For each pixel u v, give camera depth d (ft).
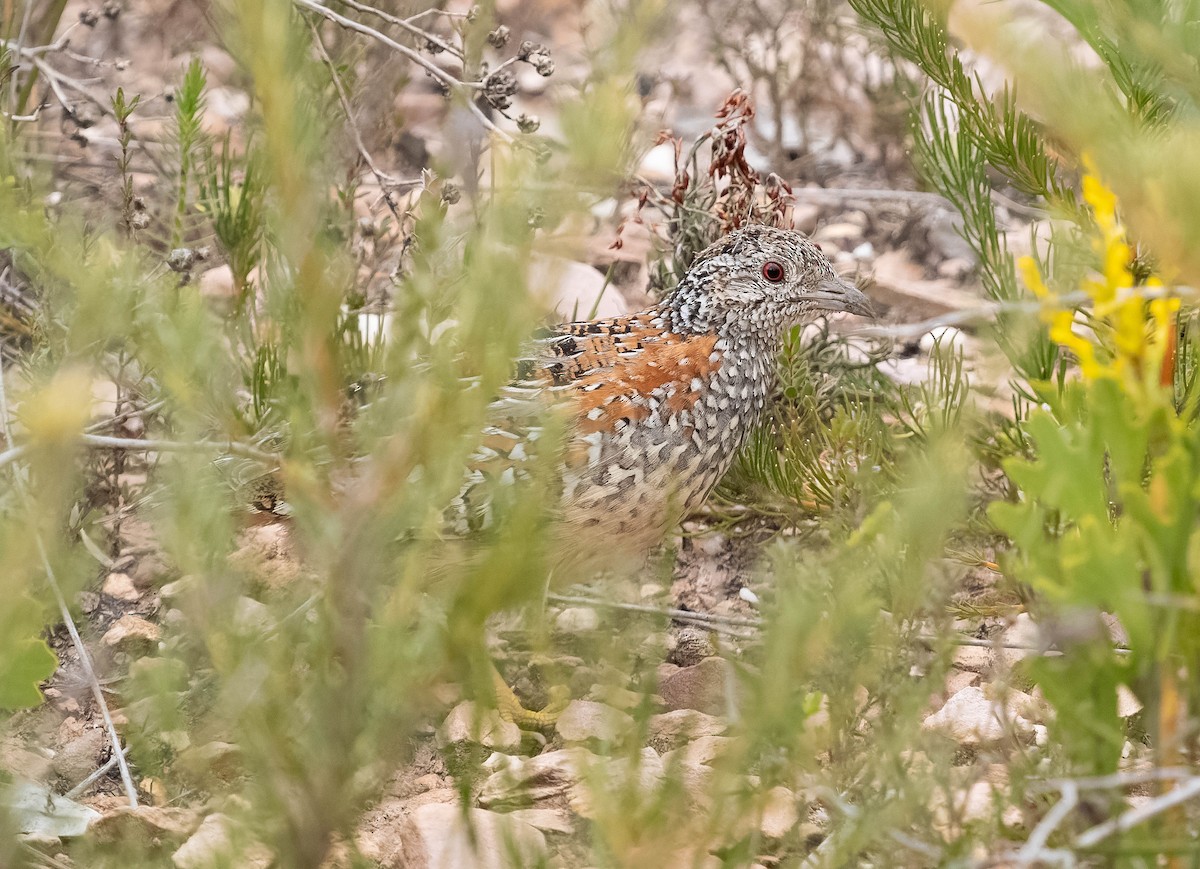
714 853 18.34
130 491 29.07
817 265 27.78
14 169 21.90
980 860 16.16
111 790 23.81
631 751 15.24
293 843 15.75
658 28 13.35
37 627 16.61
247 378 25.75
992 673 25.58
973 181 28.12
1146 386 16.03
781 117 46.24
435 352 14.52
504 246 13.71
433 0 38.34
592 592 27.63
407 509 15.06
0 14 34.86
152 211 32.86
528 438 23.66
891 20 28.35
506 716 25.43
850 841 16.52
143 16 46.19
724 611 29.60
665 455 25.77
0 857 18.11
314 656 15.66
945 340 36.73
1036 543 15.88
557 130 13.00
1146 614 15.60
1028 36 13.37
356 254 29.25
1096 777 16.72
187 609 15.79
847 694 17.61
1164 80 18.42
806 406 31.01
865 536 15.79
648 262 36.47
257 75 13.52
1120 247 16.44
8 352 29.66
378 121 37.60
